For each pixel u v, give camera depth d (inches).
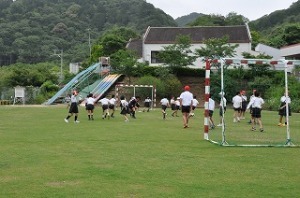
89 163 348.2
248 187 271.0
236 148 450.6
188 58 1822.1
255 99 673.0
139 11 4175.7
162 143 482.6
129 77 1872.5
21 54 3287.4
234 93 1272.1
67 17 4087.1
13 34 3481.8
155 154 400.8
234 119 880.9
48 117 919.7
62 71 2583.7
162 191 257.3
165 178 294.8
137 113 1163.3
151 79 1684.3
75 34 3806.6
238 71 1315.2
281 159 381.1
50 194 246.8
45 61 3312.0
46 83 2086.6
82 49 3469.5
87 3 4443.9
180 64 1812.3
